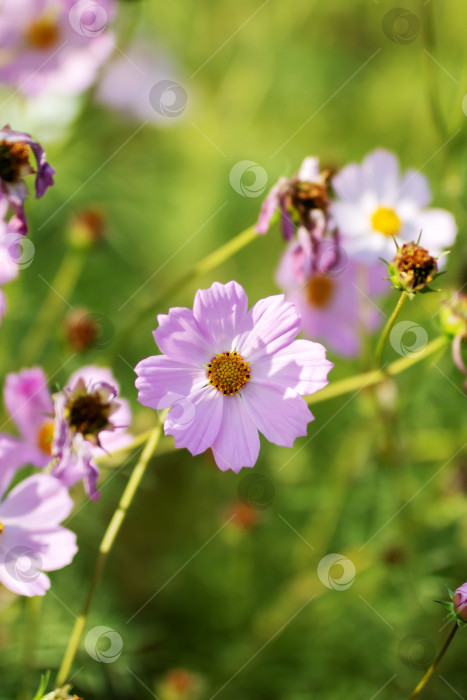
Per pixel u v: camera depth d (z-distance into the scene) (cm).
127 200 151
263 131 181
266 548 133
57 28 117
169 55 169
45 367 122
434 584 121
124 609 129
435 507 120
